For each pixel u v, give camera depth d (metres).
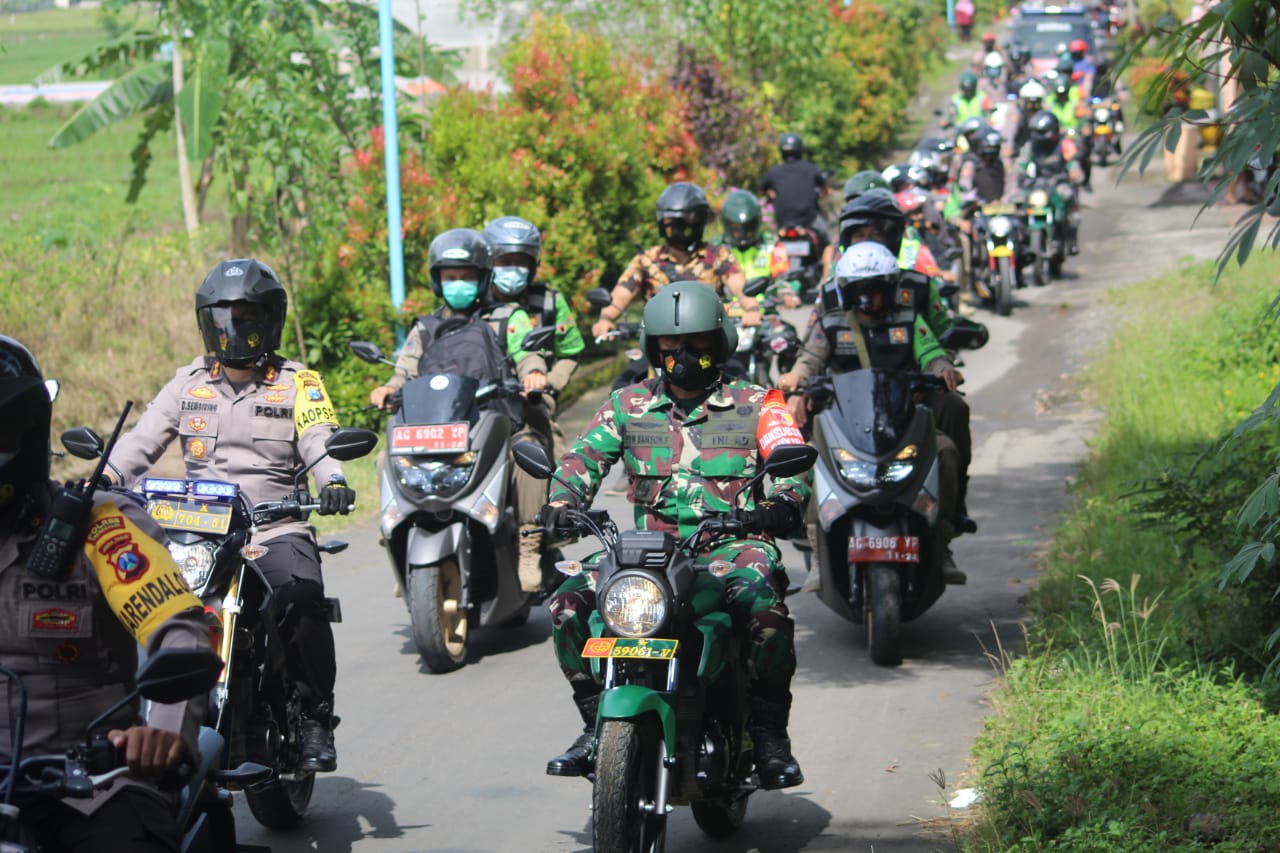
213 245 54.78
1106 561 22.61
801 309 50.19
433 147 41.25
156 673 8.18
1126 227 64.81
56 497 8.83
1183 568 21.00
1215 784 14.39
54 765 8.41
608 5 65.44
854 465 19.88
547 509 13.67
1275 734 15.59
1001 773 14.75
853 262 21.11
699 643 12.98
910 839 14.34
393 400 21.53
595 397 40.34
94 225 58.88
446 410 20.62
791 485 13.76
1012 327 47.62
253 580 14.19
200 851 9.37
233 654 13.37
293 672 14.57
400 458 20.62
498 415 21.05
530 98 42.03
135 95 50.19
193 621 8.95
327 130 41.00
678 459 14.05
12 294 42.38
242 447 15.00
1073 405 37.66
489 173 39.88
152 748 8.55
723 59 67.12
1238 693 16.80
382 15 35.84
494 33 71.31
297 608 14.54
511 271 22.97
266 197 40.78
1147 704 16.66
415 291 36.56
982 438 34.69
